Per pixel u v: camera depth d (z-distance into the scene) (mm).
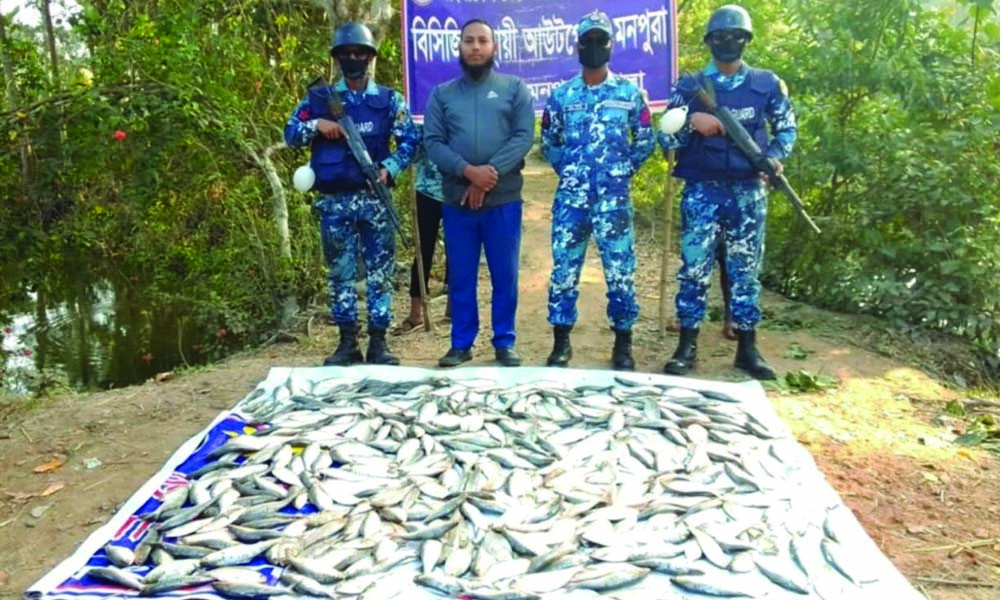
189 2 7484
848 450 3756
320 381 4348
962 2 5680
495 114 4441
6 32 11133
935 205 5750
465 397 3939
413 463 3299
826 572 2586
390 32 8914
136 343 7043
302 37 8617
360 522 2842
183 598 2467
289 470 3223
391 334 5773
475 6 5273
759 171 4367
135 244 8953
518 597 2428
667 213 5426
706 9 8562
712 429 3604
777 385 4570
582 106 4461
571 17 5223
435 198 5605
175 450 3848
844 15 6000
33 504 3369
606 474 3199
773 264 6734
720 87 4379
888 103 6035
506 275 4676
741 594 2465
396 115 4652
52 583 2547
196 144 7059
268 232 7195
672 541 2725
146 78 7016
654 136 4707
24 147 8523
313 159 4629
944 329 5828
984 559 2881
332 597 2465
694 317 4688
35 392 5461
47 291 8828
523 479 3127
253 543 2754
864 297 6051
